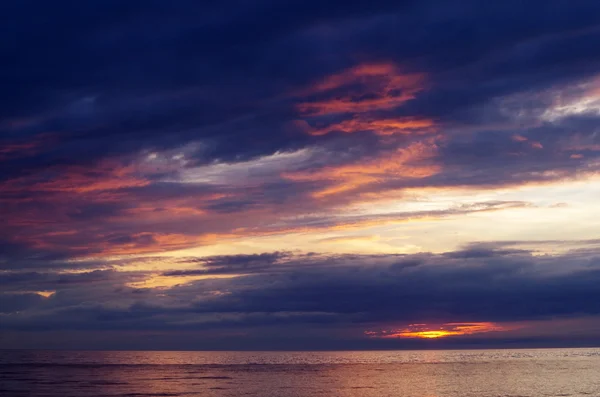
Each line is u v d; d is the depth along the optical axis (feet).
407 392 351.67
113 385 376.48
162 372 524.52
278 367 636.89
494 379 440.04
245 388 371.35
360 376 481.46
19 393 320.29
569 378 441.68
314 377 469.57
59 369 552.82
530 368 582.35
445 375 484.74
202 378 452.35
